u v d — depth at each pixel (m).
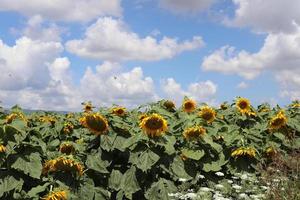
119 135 4.12
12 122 3.63
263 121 5.27
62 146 4.02
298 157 4.65
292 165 4.56
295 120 5.26
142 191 3.94
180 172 4.02
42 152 3.65
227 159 4.50
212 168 4.29
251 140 4.81
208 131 4.57
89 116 4.01
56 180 3.60
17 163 3.45
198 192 4.00
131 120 4.71
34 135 3.83
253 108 5.29
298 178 4.37
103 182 4.01
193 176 4.18
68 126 5.30
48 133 5.12
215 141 4.65
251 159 4.55
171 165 4.00
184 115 4.95
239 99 5.25
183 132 4.32
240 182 4.40
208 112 4.79
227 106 5.77
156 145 3.95
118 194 3.92
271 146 4.80
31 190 3.45
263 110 5.62
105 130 4.04
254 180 4.32
